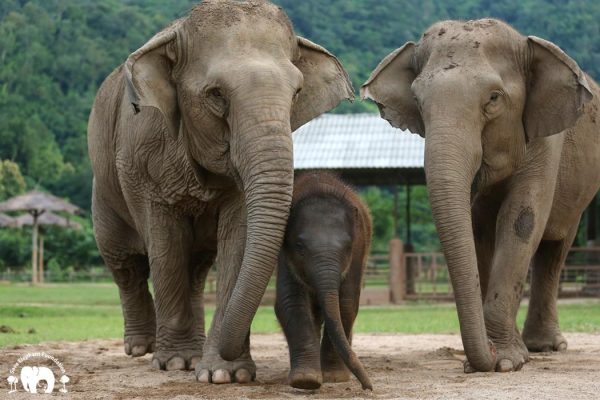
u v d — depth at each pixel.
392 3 129.00
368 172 39.75
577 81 12.77
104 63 136.38
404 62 13.81
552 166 13.58
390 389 10.41
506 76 12.70
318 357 10.29
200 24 11.23
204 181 11.77
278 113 10.38
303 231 9.98
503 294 12.84
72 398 10.14
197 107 11.06
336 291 9.69
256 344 18.06
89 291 56.81
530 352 16.38
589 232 42.00
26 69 130.38
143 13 150.62
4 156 115.12
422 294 40.34
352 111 95.62
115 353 16.34
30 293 52.91
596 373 11.97
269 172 10.16
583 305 34.62
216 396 10.09
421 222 71.62
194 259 14.20
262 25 11.09
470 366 12.02
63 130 124.81
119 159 13.04
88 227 92.31
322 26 122.00
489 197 13.88
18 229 90.81
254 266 10.02
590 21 97.50
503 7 110.69
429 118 12.17
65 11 147.88
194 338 13.04
